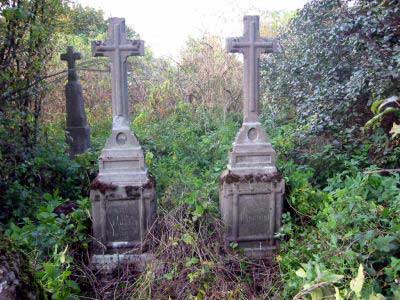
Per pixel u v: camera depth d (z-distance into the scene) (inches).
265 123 291.7
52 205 148.3
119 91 140.6
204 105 388.8
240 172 143.4
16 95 190.7
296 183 157.9
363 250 103.4
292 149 206.7
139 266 137.5
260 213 145.6
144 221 141.7
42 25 190.9
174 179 189.8
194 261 124.2
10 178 173.9
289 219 140.8
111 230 141.9
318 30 227.8
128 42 139.4
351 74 206.8
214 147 262.7
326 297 86.2
